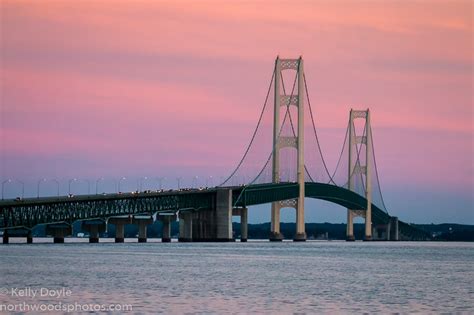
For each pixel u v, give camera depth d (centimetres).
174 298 18550
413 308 18000
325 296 19550
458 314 17312
